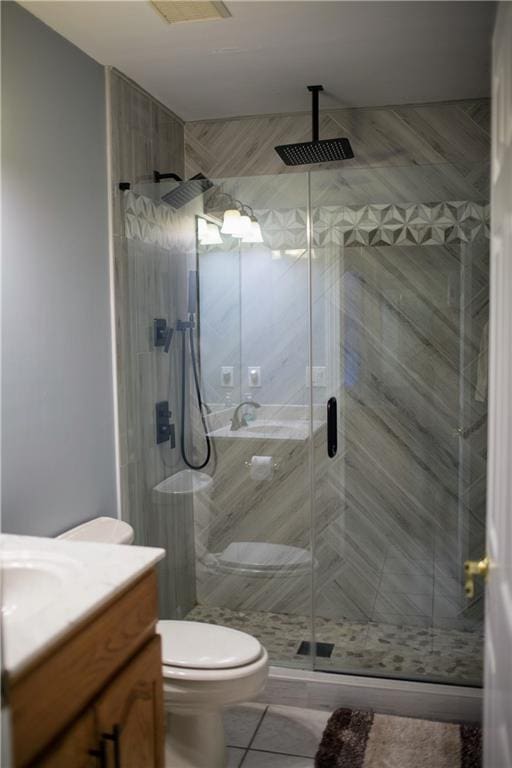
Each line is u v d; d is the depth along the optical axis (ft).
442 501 8.73
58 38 6.91
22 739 3.28
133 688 4.42
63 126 7.00
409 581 8.80
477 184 8.32
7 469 6.05
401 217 8.52
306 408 9.01
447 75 8.25
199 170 10.17
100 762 3.98
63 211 7.00
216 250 9.04
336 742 7.06
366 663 8.13
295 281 8.90
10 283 6.11
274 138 9.91
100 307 7.80
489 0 6.27
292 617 9.20
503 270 4.06
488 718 4.69
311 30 6.91
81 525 7.26
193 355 9.25
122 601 4.35
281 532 9.21
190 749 6.54
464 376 8.63
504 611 3.80
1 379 5.95
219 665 6.09
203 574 9.47
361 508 8.90
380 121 9.48
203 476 9.40
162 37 7.02
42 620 3.61
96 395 7.72
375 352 8.81
